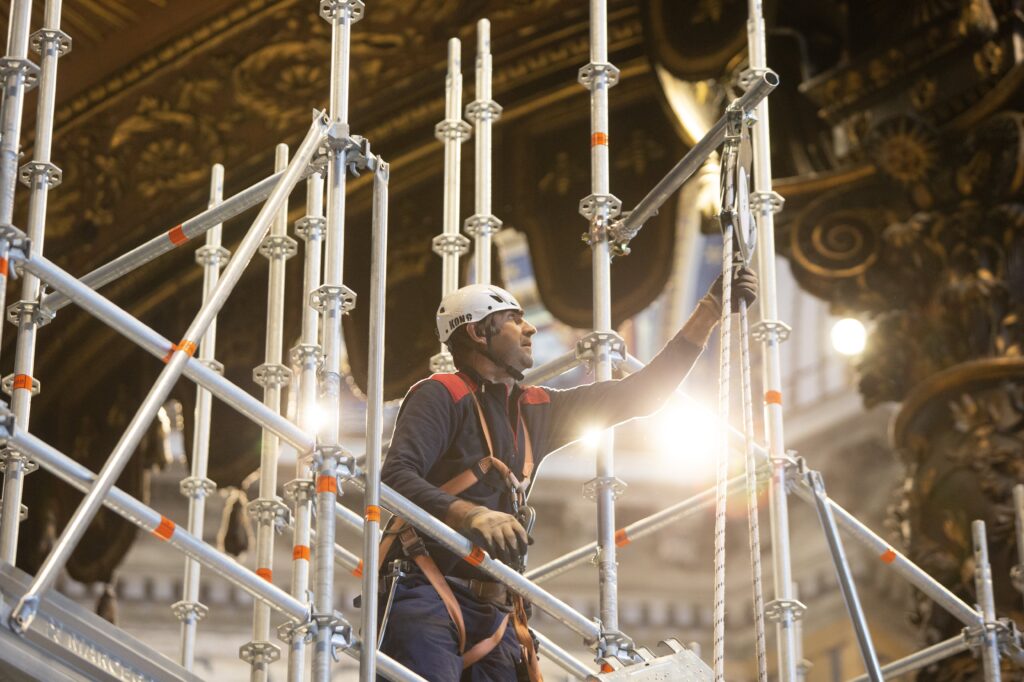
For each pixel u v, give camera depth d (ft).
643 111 43.09
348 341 43.96
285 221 26.13
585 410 19.81
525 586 18.43
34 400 48.34
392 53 44.06
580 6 42.75
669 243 41.50
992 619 26.94
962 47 35.27
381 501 17.49
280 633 17.95
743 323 19.19
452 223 26.35
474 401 18.93
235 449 44.39
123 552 46.91
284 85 44.70
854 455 69.26
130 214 45.96
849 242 36.68
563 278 42.63
